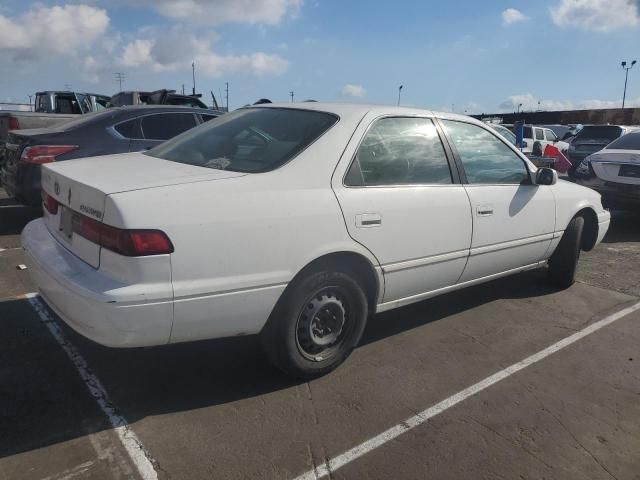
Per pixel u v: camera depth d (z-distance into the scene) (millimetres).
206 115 7293
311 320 3123
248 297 2791
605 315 4543
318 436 2744
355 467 2527
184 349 3588
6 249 5840
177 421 2816
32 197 6355
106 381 3176
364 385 3258
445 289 3973
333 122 3363
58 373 3242
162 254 2525
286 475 2451
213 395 3074
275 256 2850
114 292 2469
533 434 2850
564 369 3570
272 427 2799
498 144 4367
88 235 2729
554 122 37062
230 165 3123
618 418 3033
